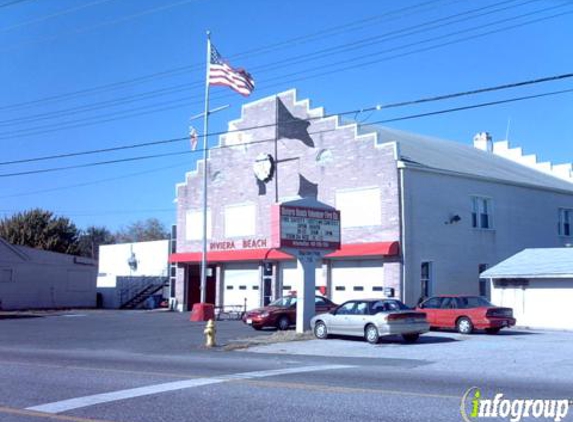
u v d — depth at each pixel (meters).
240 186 40.44
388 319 21.48
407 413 8.98
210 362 16.36
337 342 22.53
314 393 10.62
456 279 33.69
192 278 44.75
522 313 29.73
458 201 34.56
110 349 21.19
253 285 39.56
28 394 11.02
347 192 34.31
